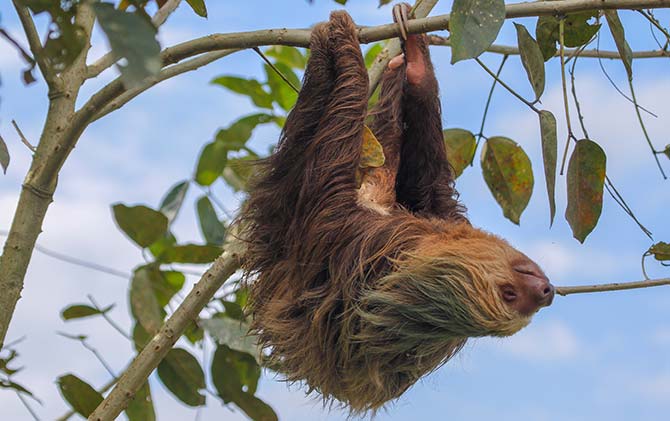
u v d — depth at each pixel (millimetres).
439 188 7117
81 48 3707
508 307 5715
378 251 6156
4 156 5695
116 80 5801
